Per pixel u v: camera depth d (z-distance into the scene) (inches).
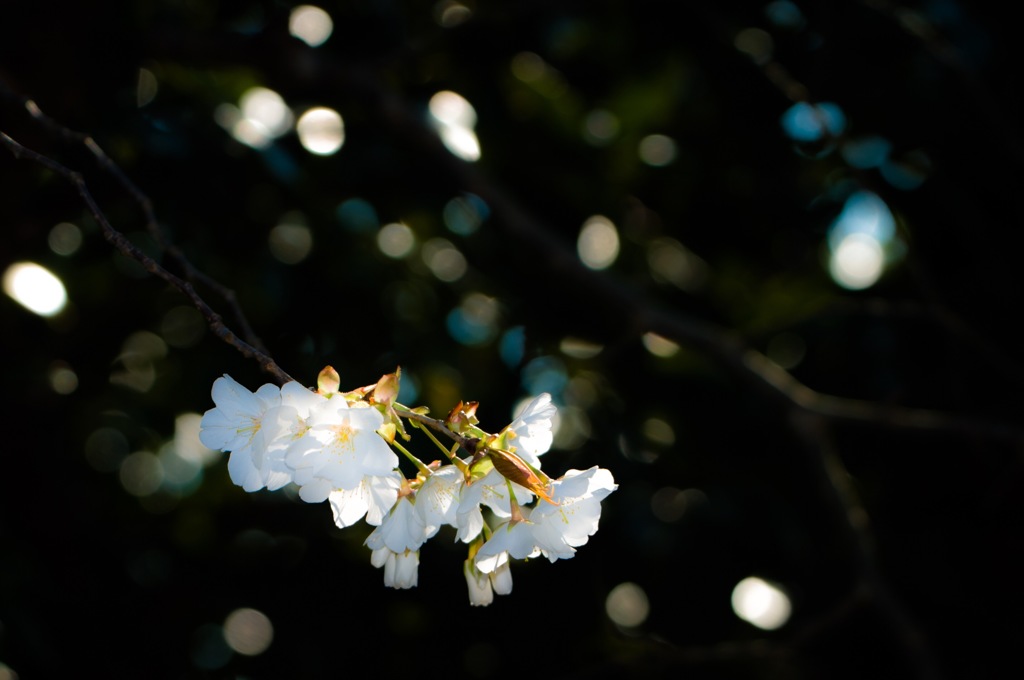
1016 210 73.5
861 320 80.4
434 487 45.2
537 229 70.4
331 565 71.2
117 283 66.4
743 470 79.0
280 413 44.3
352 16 74.0
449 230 74.9
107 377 66.7
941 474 79.8
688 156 82.7
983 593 76.9
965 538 78.4
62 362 62.8
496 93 80.0
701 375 79.7
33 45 56.4
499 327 79.1
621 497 74.2
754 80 77.9
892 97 73.7
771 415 78.5
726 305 87.4
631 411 79.0
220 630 67.9
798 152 78.3
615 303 71.9
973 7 72.0
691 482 78.0
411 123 67.1
